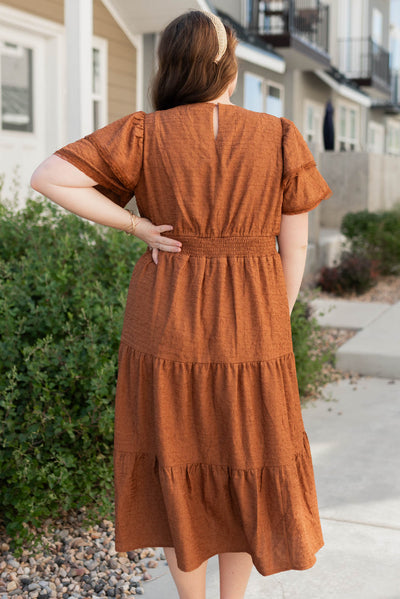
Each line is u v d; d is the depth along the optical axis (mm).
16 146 7801
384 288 9609
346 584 2594
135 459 1942
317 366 4863
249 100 14102
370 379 5344
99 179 1846
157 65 1945
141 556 2818
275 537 1907
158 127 1840
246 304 1859
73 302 3324
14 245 3988
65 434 2939
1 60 7512
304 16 16438
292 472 1892
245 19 14297
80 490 3008
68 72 6180
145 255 1964
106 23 8953
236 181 1817
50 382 2947
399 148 31375
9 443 2768
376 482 3475
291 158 1837
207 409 1862
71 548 2865
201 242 1860
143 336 1882
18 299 3246
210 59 1864
